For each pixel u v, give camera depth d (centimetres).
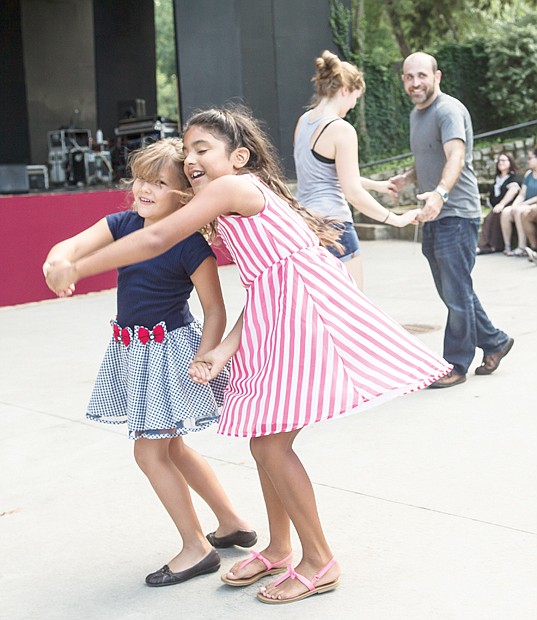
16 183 1484
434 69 489
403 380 253
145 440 283
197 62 1348
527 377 508
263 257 262
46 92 2095
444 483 354
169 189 276
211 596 276
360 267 464
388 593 268
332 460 389
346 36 1641
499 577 273
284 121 1565
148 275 275
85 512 352
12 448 441
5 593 287
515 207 1007
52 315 829
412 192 1507
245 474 381
